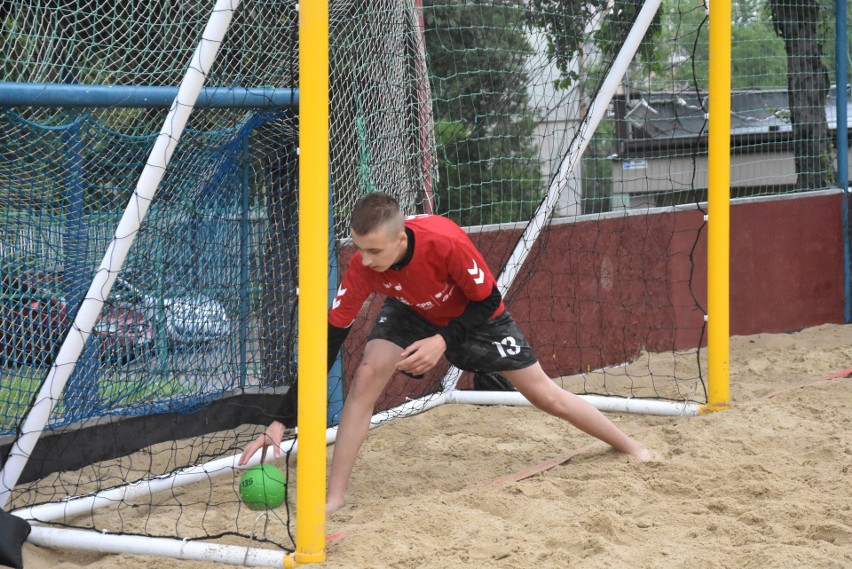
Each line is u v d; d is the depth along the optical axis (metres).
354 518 4.40
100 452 5.64
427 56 7.65
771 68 9.40
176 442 5.98
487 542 3.92
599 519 4.07
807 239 9.39
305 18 3.49
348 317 4.36
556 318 7.86
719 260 5.95
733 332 9.02
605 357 8.18
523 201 8.21
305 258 3.58
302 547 3.75
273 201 6.09
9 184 5.02
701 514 4.27
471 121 7.98
